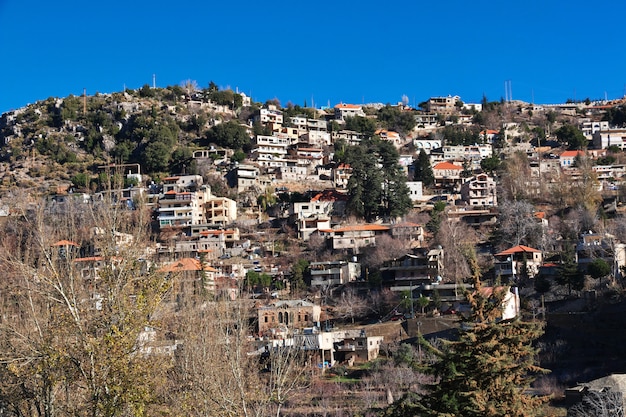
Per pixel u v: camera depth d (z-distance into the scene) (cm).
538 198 18650
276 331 10581
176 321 5212
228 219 19038
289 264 15350
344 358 10462
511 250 13525
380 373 9000
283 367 5281
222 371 4584
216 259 15450
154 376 4059
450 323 10862
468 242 14738
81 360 3916
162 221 18325
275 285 14062
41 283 4106
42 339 3994
